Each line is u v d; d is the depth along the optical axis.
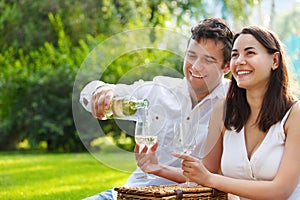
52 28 13.47
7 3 14.12
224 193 2.69
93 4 13.54
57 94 11.02
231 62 2.85
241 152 2.85
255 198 2.66
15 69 11.16
